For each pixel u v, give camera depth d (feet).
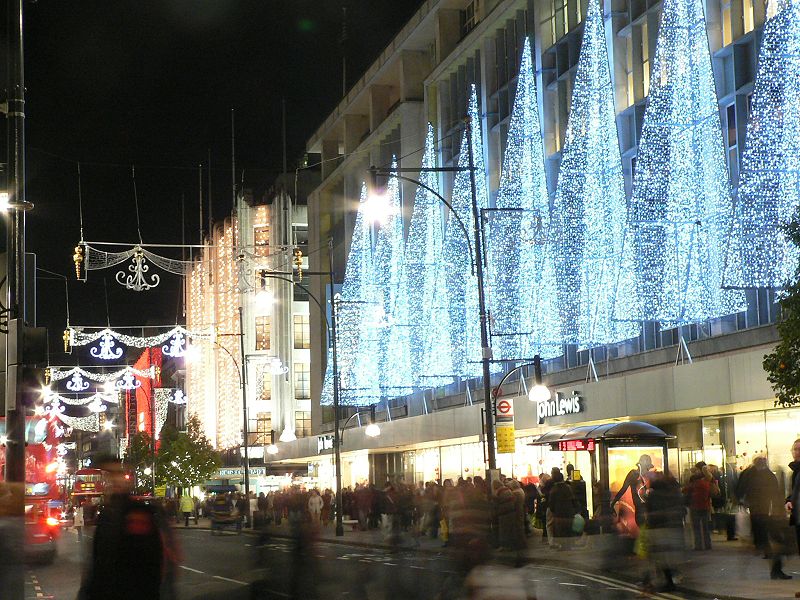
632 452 102.73
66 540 184.03
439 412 176.76
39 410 112.16
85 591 31.81
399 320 200.23
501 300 150.00
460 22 202.08
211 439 375.25
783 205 90.02
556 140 155.43
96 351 201.26
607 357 137.69
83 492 301.43
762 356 97.96
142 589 31.65
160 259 168.04
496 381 171.53
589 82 131.95
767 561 78.64
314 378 279.90
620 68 137.08
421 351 186.19
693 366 109.50
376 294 213.87
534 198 152.56
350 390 208.44
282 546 53.78
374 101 242.17
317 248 280.92
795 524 58.95
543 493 111.04
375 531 163.84
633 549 76.13
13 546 30.73
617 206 125.90
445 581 57.62
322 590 66.95
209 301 375.25
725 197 103.81
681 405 111.65
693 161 106.83
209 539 170.30
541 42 158.20
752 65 110.32
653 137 111.65
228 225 354.95
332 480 267.59
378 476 232.53
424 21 206.49
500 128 174.60
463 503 53.47
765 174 90.89
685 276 107.04
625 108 135.74
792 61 89.61
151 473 377.91
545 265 141.79
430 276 184.03
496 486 105.91
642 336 133.90
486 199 173.17
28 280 62.90
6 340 58.44
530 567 87.15
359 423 232.73
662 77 115.03
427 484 119.44
